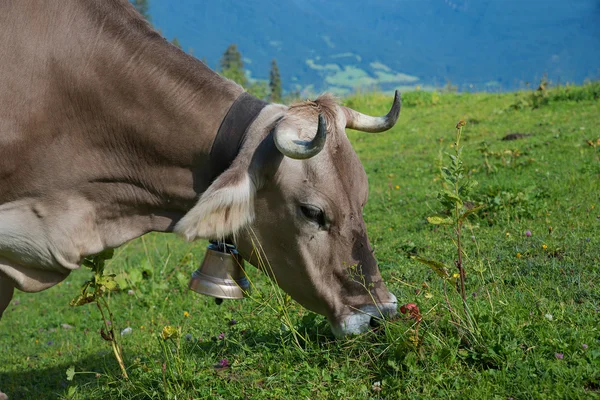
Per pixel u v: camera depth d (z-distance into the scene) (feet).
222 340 16.58
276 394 12.97
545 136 42.06
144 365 15.47
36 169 14.17
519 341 13.01
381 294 14.07
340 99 14.57
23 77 13.80
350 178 13.70
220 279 14.88
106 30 14.35
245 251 14.58
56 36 14.05
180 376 13.78
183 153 14.34
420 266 19.97
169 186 14.67
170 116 14.24
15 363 21.95
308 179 13.42
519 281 17.07
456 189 13.46
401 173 40.60
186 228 13.14
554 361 12.27
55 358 21.54
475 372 12.50
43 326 26.53
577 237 20.13
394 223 28.27
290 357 14.33
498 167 34.06
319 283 14.10
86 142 14.42
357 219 13.85
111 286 14.74
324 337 15.24
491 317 13.48
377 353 13.50
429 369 12.64
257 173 13.30
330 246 13.82
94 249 15.03
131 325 23.49
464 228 23.59
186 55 14.90
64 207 14.58
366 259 13.98
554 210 24.34
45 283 15.39
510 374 12.05
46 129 14.05
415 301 15.10
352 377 13.14
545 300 15.02
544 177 29.81
